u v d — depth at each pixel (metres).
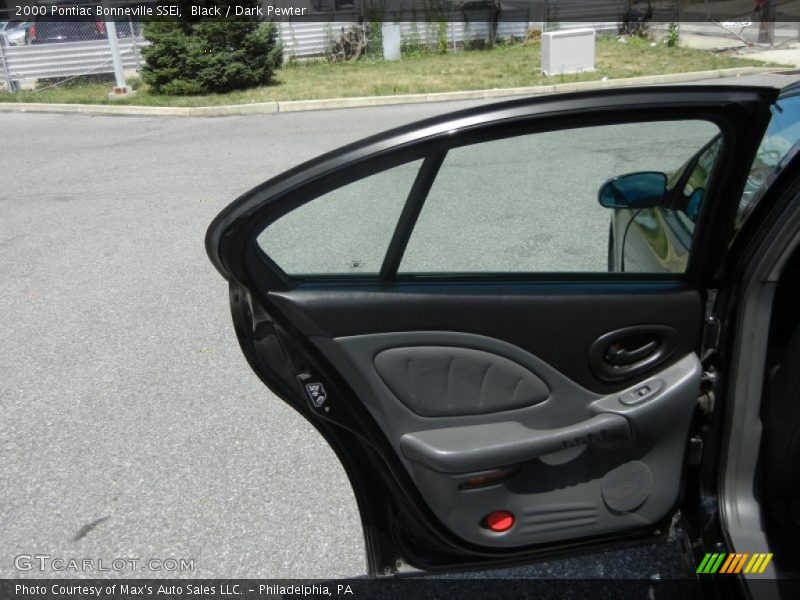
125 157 9.67
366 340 2.01
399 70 15.60
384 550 2.25
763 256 1.97
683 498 2.25
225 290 5.31
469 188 1.94
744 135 1.89
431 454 2.06
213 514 3.04
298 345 1.99
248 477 3.26
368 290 1.99
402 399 2.07
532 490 2.18
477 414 2.12
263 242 1.92
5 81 15.18
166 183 8.27
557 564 2.66
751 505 2.12
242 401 3.86
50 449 3.52
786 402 2.01
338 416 2.07
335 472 3.27
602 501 2.20
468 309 2.04
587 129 1.93
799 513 2.05
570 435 2.11
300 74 15.59
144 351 4.45
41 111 13.52
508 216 2.00
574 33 14.09
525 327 2.07
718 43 17.56
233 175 8.47
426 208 1.95
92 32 15.51
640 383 2.14
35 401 3.95
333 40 17.12
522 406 2.13
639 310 2.08
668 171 2.01
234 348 4.44
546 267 2.07
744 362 2.05
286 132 10.73
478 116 1.89
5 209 7.54
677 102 1.88
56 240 6.55
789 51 16.14
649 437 2.15
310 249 1.96
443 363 2.07
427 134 1.87
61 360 4.39
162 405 3.86
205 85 13.72
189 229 6.68
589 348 2.10
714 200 1.97
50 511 3.10
